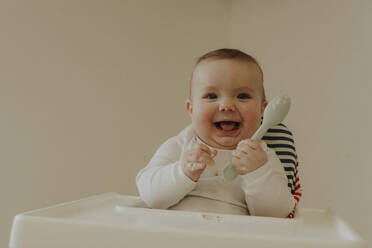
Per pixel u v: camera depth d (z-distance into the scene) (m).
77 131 1.48
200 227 0.44
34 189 1.38
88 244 0.40
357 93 1.49
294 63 1.67
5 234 1.31
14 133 1.34
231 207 0.61
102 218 0.50
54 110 1.43
